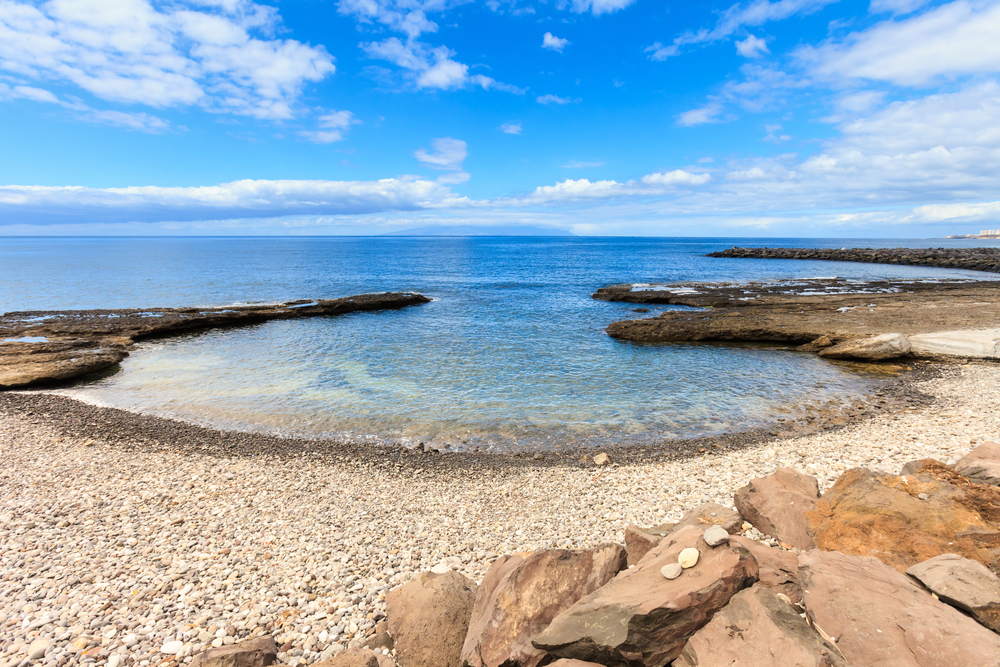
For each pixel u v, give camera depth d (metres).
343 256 122.38
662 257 115.75
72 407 19.27
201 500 11.87
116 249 162.00
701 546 5.89
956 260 79.19
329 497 12.09
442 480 13.12
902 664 4.32
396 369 23.94
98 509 11.31
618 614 5.09
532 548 9.45
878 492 7.88
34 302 46.56
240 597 7.93
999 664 4.03
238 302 47.00
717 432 16.23
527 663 5.25
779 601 5.14
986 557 6.32
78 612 7.52
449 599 6.79
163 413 18.53
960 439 14.02
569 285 60.91
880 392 19.86
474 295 52.03
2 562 9.01
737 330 29.78
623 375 22.80
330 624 7.17
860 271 74.94
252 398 20.03
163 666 6.30
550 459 14.48
